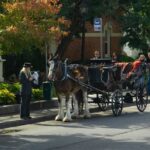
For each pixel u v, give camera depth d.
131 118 20.66
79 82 20.44
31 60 35.31
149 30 33.62
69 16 29.44
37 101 23.45
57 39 19.97
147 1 32.19
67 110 20.00
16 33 18.05
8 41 18.30
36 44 18.95
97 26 29.81
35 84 26.98
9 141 15.60
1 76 31.44
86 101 21.00
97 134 16.52
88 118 20.80
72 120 20.25
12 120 19.48
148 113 22.64
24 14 18.38
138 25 32.28
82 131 17.25
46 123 19.72
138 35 33.84
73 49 42.53
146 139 15.46
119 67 22.02
